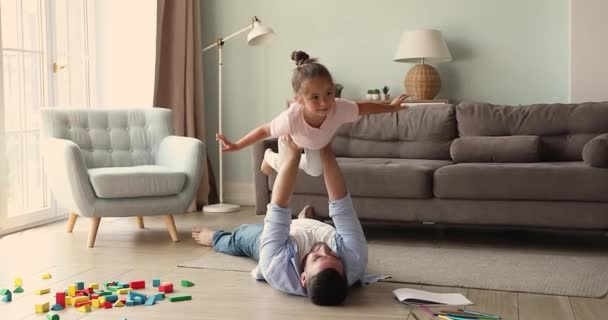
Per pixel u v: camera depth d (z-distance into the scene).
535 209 3.63
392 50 5.21
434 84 4.86
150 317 2.51
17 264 3.38
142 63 5.11
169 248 3.77
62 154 3.75
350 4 5.29
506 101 5.01
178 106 5.28
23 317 2.53
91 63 5.20
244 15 5.55
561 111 4.30
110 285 2.94
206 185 5.40
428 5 5.11
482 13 5.00
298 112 2.68
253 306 2.64
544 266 3.27
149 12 5.07
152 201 3.87
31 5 4.60
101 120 4.36
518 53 4.96
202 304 2.67
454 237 4.11
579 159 4.21
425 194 3.80
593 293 2.77
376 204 3.92
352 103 2.73
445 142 4.54
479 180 3.69
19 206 4.52
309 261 2.70
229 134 5.65
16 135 4.48
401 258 3.48
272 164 3.25
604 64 4.61
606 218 3.50
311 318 2.48
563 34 4.86
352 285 2.94
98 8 5.18
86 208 3.75
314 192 4.03
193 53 5.45
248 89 5.58
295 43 5.44
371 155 4.70
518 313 2.52
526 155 4.07
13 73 4.45
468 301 2.66
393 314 2.52
